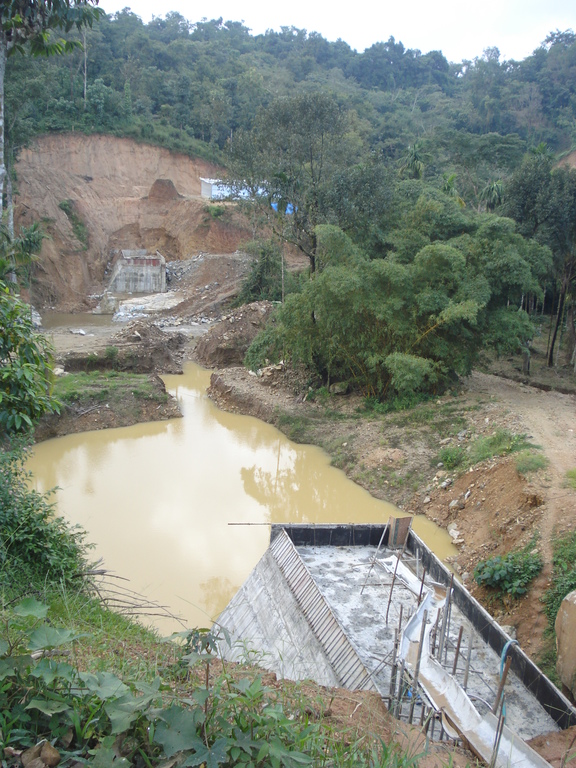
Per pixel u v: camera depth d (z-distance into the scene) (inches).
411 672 286.0
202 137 3189.0
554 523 585.6
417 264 1001.5
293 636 394.0
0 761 144.9
